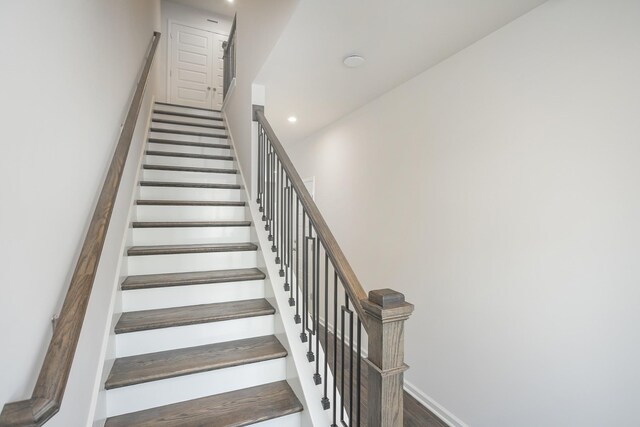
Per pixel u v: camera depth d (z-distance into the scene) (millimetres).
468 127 2115
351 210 3490
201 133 3572
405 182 2693
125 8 2074
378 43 2068
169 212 2582
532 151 1746
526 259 1772
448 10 1729
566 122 1596
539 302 1710
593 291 1493
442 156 2318
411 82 2609
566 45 1594
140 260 2086
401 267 2736
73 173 1100
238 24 3367
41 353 844
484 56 2002
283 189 2168
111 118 1673
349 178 3521
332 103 3197
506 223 1881
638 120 1355
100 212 1193
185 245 2375
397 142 2785
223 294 2066
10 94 715
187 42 5715
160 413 1439
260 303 2047
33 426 633
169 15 5562
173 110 4184
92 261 1021
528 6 1705
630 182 1377
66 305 892
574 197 1565
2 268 675
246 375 1653
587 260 1516
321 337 3691
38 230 840
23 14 777
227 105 3973
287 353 1728
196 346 1770
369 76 2570
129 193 2176
